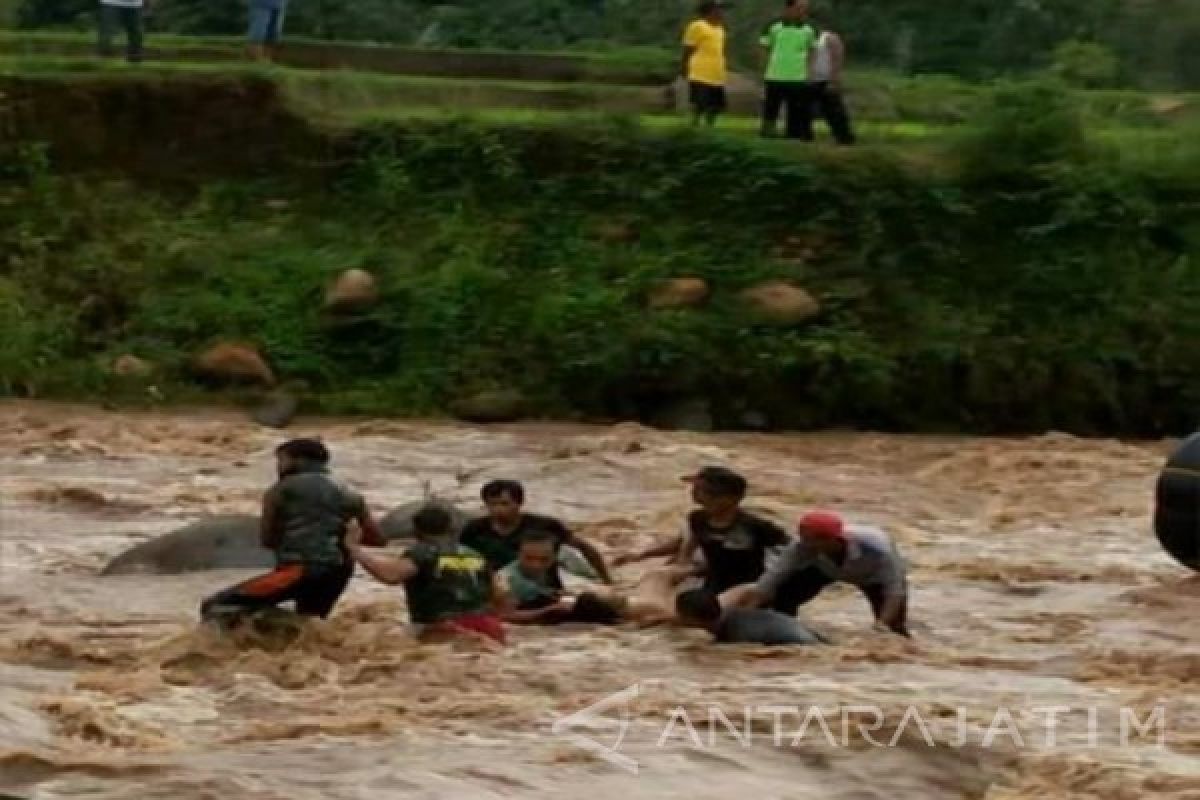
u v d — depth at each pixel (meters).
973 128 45.47
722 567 23.27
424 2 66.50
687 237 44.12
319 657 21.62
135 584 26.73
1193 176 45.47
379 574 22.30
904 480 36.88
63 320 42.66
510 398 41.72
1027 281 44.12
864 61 64.88
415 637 22.41
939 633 24.56
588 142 45.22
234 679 20.81
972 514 33.97
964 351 42.88
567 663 21.59
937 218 44.59
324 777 17.16
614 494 34.44
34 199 44.75
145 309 43.09
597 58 54.97
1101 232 44.81
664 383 42.12
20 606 25.38
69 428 38.75
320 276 43.47
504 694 20.31
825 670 21.58
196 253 43.97
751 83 53.16
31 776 17.11
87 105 45.59
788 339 42.56
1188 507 27.75
